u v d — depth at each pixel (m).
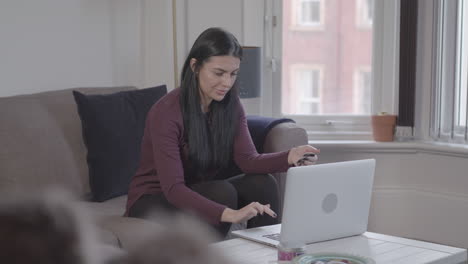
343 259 1.50
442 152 3.36
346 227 1.82
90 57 3.23
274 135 2.63
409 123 3.51
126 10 3.36
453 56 3.34
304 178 1.65
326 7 3.72
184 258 0.26
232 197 2.14
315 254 1.52
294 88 3.78
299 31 3.74
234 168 2.57
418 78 3.52
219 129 2.25
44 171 2.25
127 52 3.38
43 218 0.25
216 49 2.10
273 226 1.95
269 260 1.62
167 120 2.14
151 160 2.22
